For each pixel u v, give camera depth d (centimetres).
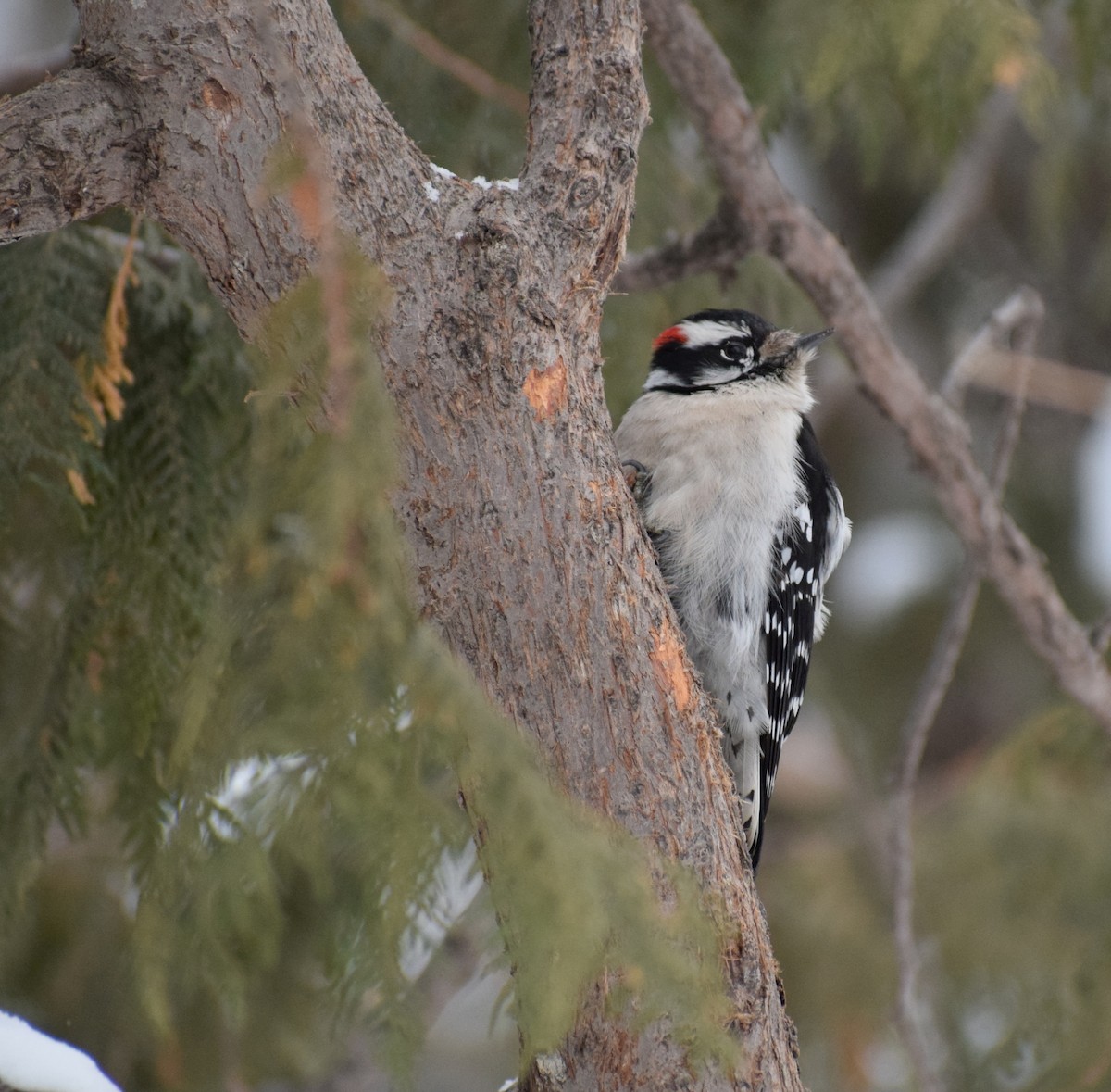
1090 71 889
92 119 491
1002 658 1568
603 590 490
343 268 381
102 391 676
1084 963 1086
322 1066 917
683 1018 423
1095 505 1529
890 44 814
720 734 533
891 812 977
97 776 798
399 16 834
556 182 515
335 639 361
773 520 851
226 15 487
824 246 874
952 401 973
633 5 539
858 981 1210
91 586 707
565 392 499
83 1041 871
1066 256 1664
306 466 363
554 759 485
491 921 648
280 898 860
